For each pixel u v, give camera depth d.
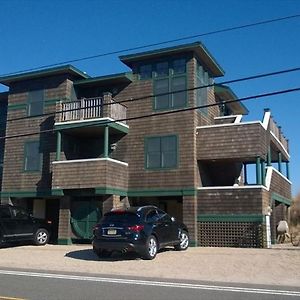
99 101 23.23
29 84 26.22
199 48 22.88
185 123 22.88
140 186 23.34
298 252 17.27
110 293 9.41
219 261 14.88
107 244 15.34
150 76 24.06
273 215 24.38
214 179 25.38
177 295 9.20
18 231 20.53
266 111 25.62
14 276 12.12
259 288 10.25
